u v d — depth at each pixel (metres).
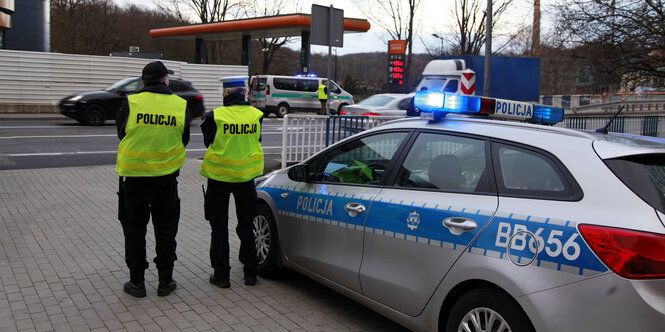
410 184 3.81
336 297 4.85
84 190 9.01
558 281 2.74
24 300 4.46
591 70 17.67
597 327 2.60
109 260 5.55
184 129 4.58
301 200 4.75
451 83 18.84
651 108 26.36
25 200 8.16
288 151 11.09
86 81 25.45
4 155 12.19
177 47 63.06
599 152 2.93
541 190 3.03
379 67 55.62
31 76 24.16
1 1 25.25
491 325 3.04
